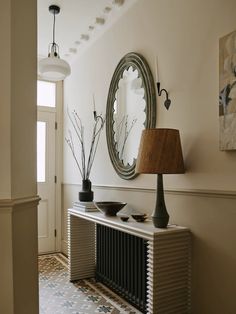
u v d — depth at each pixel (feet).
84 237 9.82
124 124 8.92
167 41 7.26
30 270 4.88
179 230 6.16
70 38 11.37
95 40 10.93
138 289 7.32
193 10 6.53
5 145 4.33
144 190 7.93
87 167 11.34
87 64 11.60
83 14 9.65
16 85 4.58
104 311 7.43
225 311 5.57
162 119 7.39
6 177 4.31
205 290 6.00
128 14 8.85
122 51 9.15
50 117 13.76
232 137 5.44
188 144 6.56
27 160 4.90
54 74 9.21
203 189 6.11
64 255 13.08
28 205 4.81
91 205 9.07
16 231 4.42
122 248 8.14
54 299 8.16
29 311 4.79
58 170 13.89
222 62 5.66
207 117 6.11
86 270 9.79
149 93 7.72
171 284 5.98
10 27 4.44
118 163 9.10
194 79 6.46
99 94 10.61
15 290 4.35
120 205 7.96
